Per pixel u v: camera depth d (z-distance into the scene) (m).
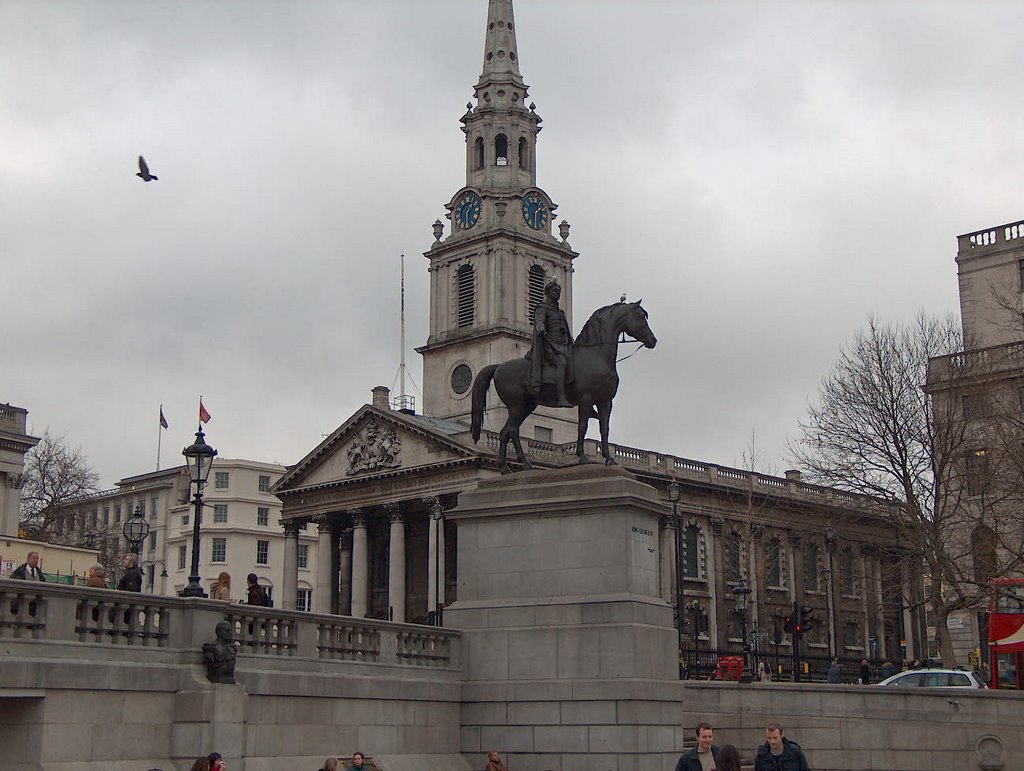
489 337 114.31
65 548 73.94
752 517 107.38
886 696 40.28
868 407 64.12
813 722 39.62
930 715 40.03
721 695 38.75
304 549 149.12
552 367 32.84
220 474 144.88
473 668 31.66
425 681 30.36
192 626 25.09
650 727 29.77
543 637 30.84
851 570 120.50
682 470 111.44
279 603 144.62
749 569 101.25
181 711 24.38
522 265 117.69
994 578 55.69
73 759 22.59
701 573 109.88
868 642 119.88
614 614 30.22
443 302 119.62
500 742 30.83
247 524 144.12
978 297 82.19
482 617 31.81
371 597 109.62
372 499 104.00
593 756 29.69
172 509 148.88
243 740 24.91
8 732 22.22
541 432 111.00
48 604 22.92
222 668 24.86
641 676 29.84
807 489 118.06
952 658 57.28
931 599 60.53
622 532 30.70
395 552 101.44
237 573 142.00
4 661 21.56
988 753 39.38
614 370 32.81
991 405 61.50
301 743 26.88
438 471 99.00
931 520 62.56
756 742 38.91
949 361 64.12
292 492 110.06
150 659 24.33
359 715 28.45
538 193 120.31
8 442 86.50
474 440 34.38
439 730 30.75
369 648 29.50
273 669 26.67
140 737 23.81
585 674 30.19
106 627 23.88
